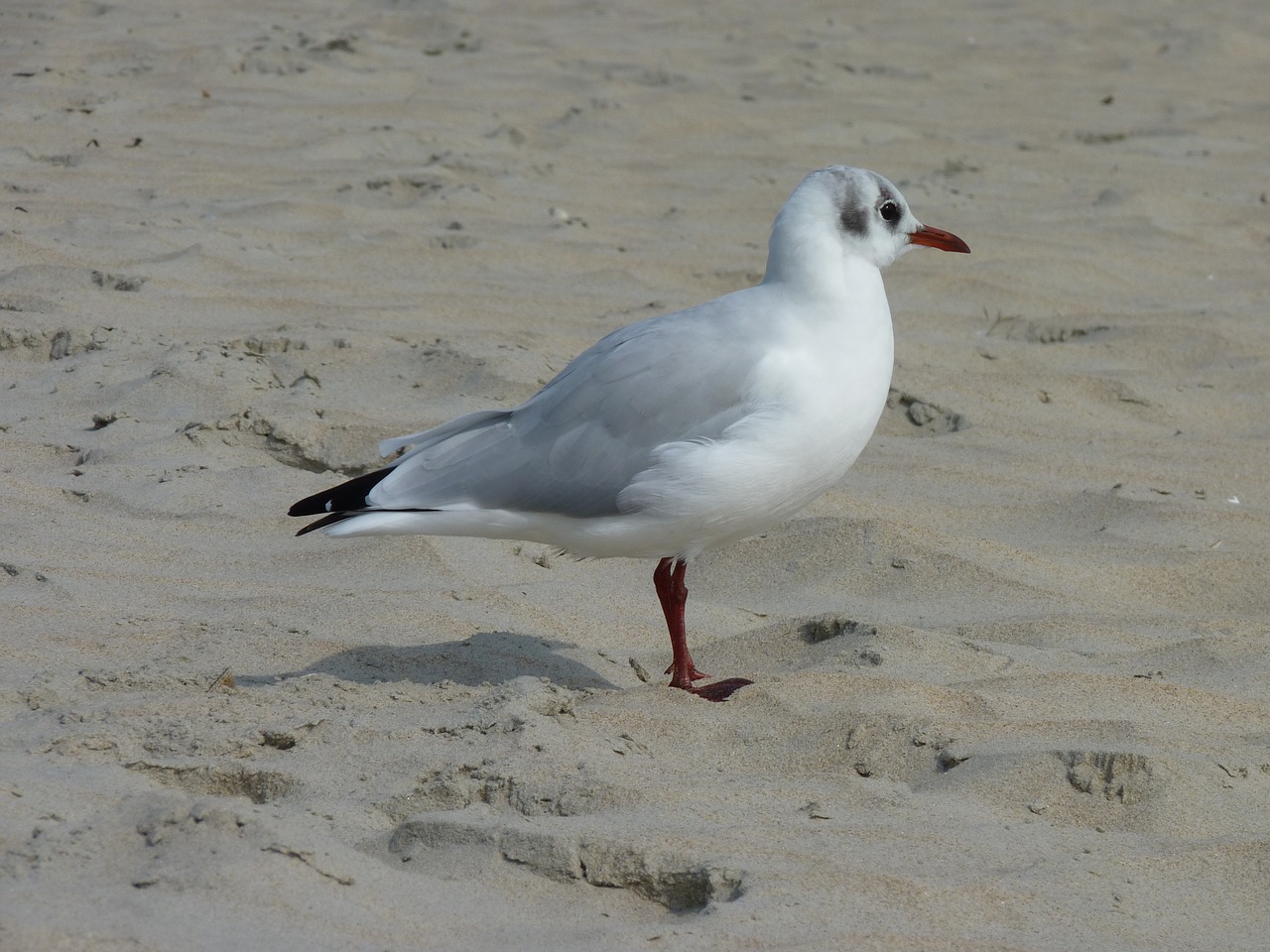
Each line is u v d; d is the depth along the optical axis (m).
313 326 13.56
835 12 31.39
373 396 12.42
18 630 8.46
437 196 18.09
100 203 16.73
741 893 6.13
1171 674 8.95
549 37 27.55
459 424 8.45
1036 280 16.89
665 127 22.42
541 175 19.69
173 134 19.73
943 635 9.05
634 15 29.97
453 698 7.91
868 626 9.06
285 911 5.79
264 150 19.45
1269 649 9.20
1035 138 23.02
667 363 8.16
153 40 24.02
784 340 8.17
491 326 14.18
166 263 15.02
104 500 10.43
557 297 15.26
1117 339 15.27
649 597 10.07
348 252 16.02
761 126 22.72
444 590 9.50
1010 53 28.38
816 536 10.70
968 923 6.06
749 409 8.09
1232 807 7.16
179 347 12.91
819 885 6.20
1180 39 29.50
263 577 9.57
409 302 14.66
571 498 8.19
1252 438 13.14
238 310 14.14
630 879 6.34
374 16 27.88
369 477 8.30
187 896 5.78
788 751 7.64
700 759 7.55
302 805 6.79
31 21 25.02
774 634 9.30
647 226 18.12
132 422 11.56
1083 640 9.44
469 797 6.93
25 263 14.68
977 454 12.49
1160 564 10.71
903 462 12.26
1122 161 21.91
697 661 9.10
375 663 8.40
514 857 6.41
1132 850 6.77
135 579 9.31
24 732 7.29
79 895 5.73
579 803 6.87
